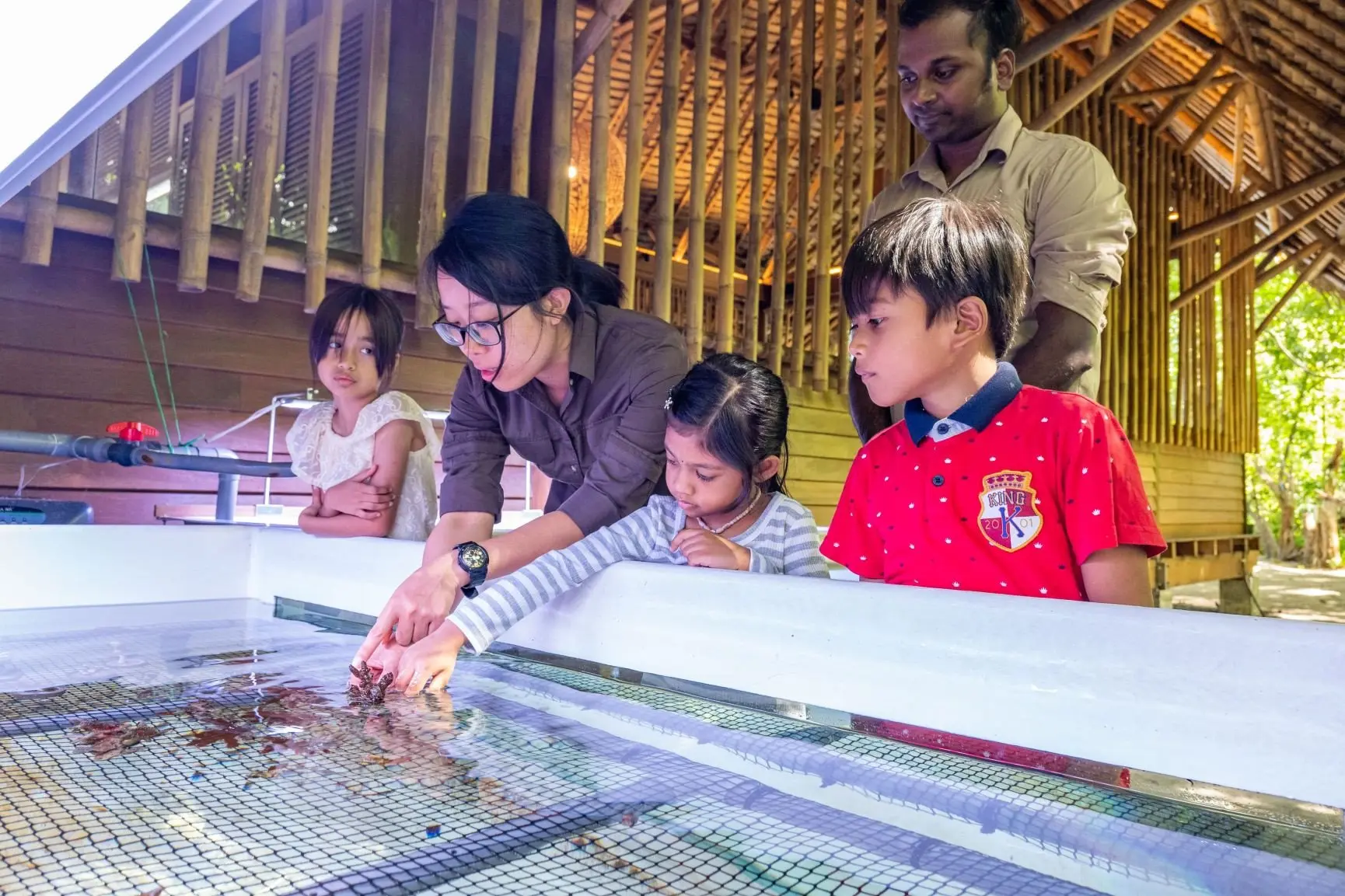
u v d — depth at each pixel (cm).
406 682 109
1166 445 837
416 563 147
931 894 54
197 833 64
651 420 149
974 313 121
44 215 276
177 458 186
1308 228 931
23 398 282
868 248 124
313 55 446
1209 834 64
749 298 483
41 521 206
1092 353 165
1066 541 117
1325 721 63
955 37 174
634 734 90
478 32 381
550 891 54
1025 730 78
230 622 163
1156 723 71
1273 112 766
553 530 138
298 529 214
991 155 182
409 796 72
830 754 83
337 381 214
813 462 495
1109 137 757
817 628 94
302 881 56
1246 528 986
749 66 749
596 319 156
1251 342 1020
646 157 812
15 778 76
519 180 395
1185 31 691
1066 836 63
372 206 351
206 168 304
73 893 54
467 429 168
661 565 112
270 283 334
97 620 162
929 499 126
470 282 133
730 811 69
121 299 300
